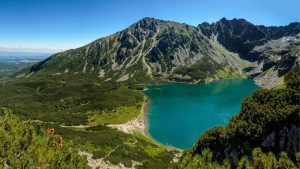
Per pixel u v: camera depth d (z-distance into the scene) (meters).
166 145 164.75
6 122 69.38
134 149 138.25
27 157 59.06
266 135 72.75
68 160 65.94
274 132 72.31
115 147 136.50
